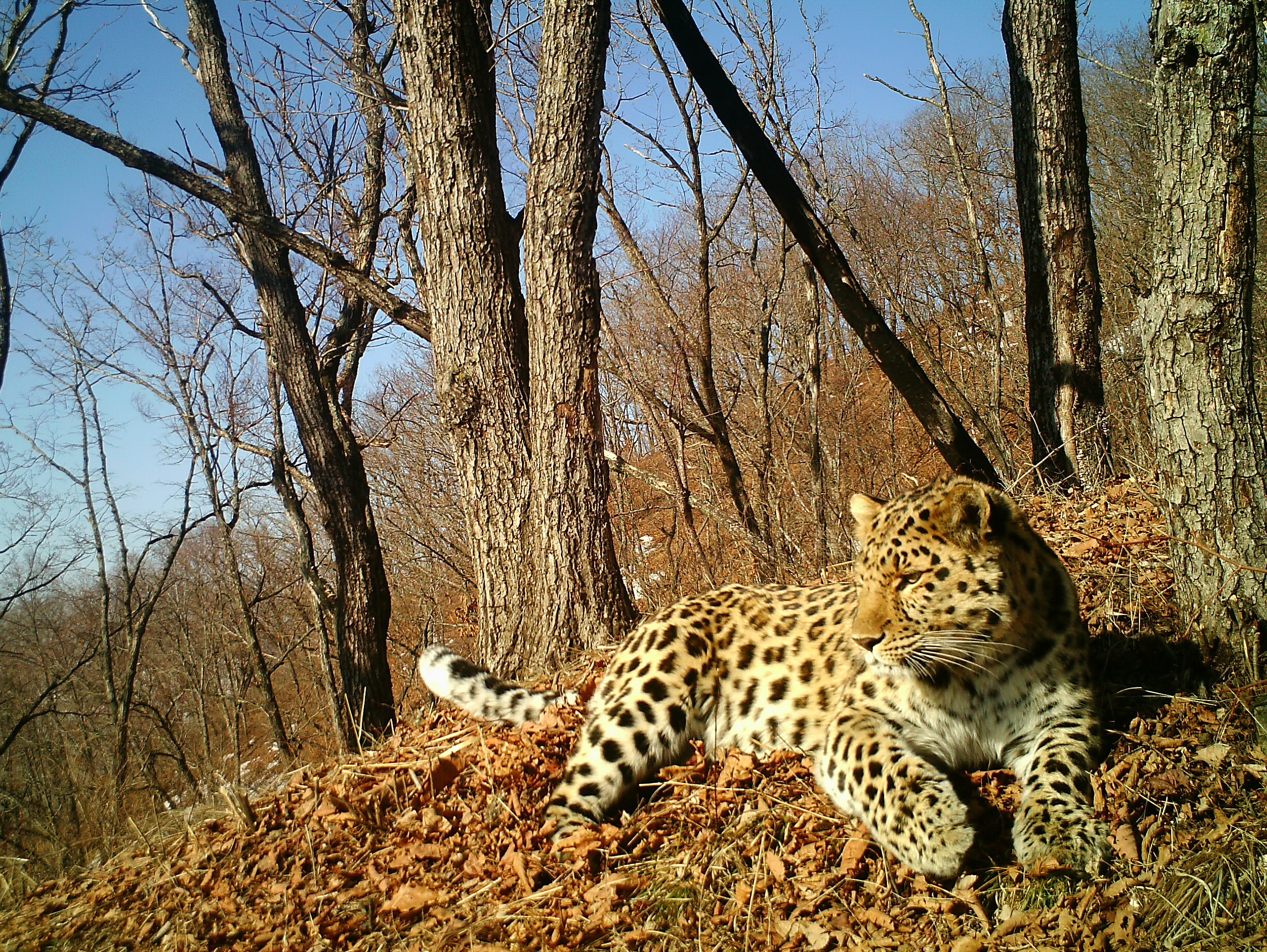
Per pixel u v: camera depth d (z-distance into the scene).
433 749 5.43
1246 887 3.07
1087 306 7.63
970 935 3.10
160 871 4.90
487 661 7.38
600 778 4.47
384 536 16.56
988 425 9.52
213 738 15.27
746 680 4.82
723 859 3.81
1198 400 4.21
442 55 7.26
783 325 14.56
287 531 16.48
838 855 3.76
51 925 4.64
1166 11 4.09
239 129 10.45
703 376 9.78
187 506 13.02
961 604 3.86
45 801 12.47
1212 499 4.23
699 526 11.26
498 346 7.43
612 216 9.97
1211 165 4.05
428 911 3.94
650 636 4.85
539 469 6.86
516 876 3.95
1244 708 3.95
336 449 10.45
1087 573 5.46
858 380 15.05
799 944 3.28
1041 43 7.60
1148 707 4.27
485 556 7.44
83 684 16.05
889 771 3.71
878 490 11.57
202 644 16.05
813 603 4.90
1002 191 19.23
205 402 12.10
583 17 6.60
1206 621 4.30
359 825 4.76
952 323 15.75
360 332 12.30
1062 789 3.59
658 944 3.47
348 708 9.37
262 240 10.22
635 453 13.20
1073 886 3.24
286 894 4.24
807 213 6.74
